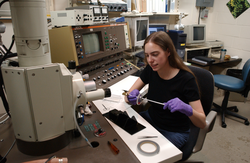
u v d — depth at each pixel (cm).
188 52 290
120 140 83
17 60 80
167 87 109
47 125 72
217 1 333
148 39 98
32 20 67
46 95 69
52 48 138
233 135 220
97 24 151
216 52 320
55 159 61
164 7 253
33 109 68
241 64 313
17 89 66
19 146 76
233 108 267
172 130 113
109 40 165
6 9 92
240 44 310
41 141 72
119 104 118
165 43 96
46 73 67
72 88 74
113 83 152
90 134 87
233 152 193
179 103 91
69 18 129
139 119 101
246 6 291
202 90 129
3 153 75
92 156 73
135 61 228
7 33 156
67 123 77
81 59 137
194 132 130
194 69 132
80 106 82
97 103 119
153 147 78
